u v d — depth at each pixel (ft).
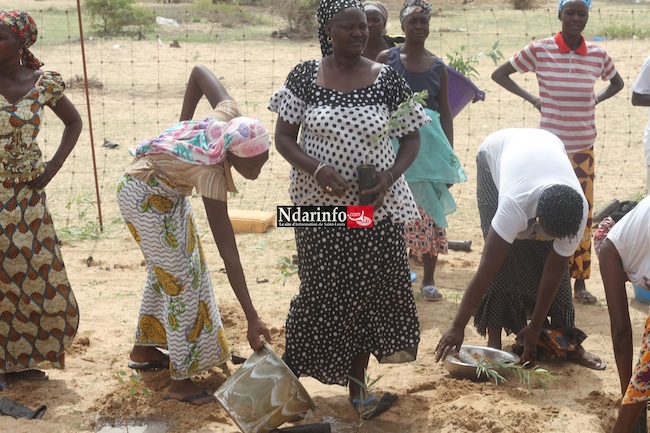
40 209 15.12
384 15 22.24
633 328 18.75
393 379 16.24
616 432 12.35
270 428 13.37
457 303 20.36
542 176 14.78
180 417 14.66
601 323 19.16
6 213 14.80
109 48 65.51
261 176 32.14
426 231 20.17
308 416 14.82
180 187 14.35
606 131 39.19
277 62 59.67
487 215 17.16
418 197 20.08
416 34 19.69
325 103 13.73
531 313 17.04
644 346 11.83
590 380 16.10
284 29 77.25
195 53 63.52
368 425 14.57
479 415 14.39
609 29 71.10
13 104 14.52
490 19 85.25
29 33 14.71
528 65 20.83
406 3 19.85
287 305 19.94
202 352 15.01
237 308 19.53
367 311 14.74
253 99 46.39
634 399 11.98
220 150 13.57
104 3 75.10
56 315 15.58
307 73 13.96
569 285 16.65
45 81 14.82
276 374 13.35
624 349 12.95
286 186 30.81
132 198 14.35
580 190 14.73
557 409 14.75
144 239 14.55
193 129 14.24
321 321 14.29
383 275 14.24
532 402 15.11
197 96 15.84
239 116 14.84
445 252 20.62
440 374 16.42
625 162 33.55
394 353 14.85
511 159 15.44
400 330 14.78
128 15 77.05
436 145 19.83
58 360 15.89
